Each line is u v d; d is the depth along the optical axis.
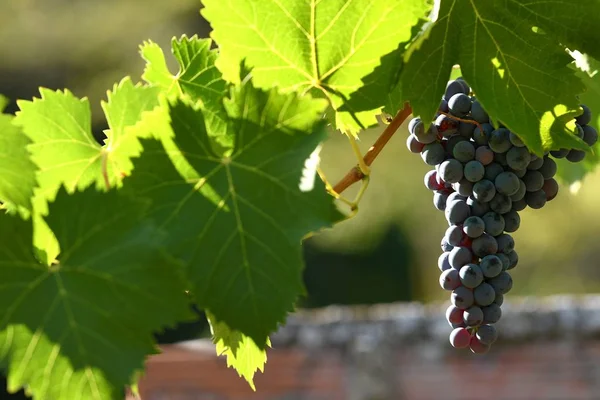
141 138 1.33
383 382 3.29
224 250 1.32
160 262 1.29
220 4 1.39
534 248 8.58
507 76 1.42
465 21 1.41
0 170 1.32
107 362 1.28
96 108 8.76
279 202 1.32
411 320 3.32
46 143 1.38
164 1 9.37
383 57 1.40
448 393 3.29
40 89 1.38
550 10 1.41
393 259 7.96
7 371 1.28
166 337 5.70
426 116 1.41
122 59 9.23
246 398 3.28
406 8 1.39
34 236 1.30
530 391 3.30
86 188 1.30
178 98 1.34
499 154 1.45
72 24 9.29
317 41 1.40
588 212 8.07
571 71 1.42
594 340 3.21
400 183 8.05
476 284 1.43
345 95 1.42
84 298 1.29
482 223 1.44
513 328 3.26
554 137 1.41
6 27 9.23
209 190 1.33
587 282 8.47
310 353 3.33
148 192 1.33
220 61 1.41
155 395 3.30
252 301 1.31
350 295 7.94
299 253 1.31
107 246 1.29
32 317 1.28
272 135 1.33
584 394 3.23
